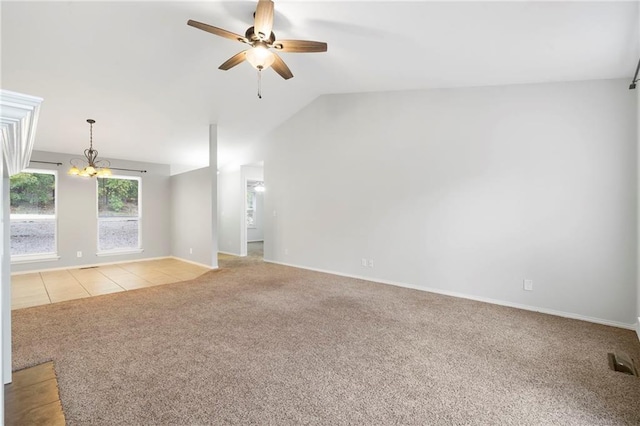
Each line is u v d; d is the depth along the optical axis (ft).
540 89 11.48
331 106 17.81
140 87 13.87
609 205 10.40
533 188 11.64
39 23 9.49
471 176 13.03
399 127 15.15
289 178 20.29
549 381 7.00
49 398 6.30
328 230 18.15
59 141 18.04
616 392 6.60
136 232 22.91
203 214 20.61
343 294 13.75
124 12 9.45
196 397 6.36
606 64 9.53
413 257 14.74
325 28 9.71
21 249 18.40
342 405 6.15
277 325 10.16
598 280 10.58
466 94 13.12
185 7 9.35
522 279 11.90
